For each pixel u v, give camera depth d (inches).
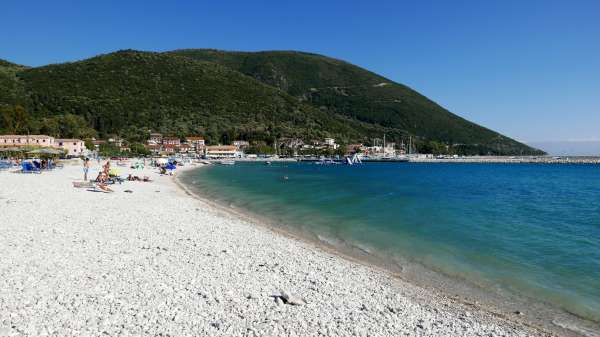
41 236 618.8
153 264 499.2
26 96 6358.3
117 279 434.9
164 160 3171.8
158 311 355.6
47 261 488.7
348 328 346.9
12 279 418.0
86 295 383.9
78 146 4635.8
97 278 434.0
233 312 364.5
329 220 967.0
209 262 523.8
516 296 476.7
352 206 1241.4
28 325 316.5
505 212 1177.4
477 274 558.9
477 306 438.6
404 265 594.9
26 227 676.7
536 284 520.4
